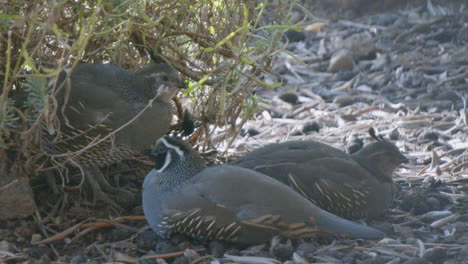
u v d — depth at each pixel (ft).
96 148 30.25
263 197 27.76
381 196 32.07
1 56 29.22
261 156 31.71
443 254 27.96
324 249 28.66
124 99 30.35
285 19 33.06
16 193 29.63
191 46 35.45
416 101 53.26
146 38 32.65
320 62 62.90
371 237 27.32
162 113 31.12
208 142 36.65
